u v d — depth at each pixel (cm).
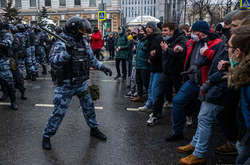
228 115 231
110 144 342
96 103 550
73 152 317
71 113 473
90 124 353
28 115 459
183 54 358
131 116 462
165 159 302
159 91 402
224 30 265
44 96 604
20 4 3161
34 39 830
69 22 291
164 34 389
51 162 292
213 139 361
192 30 313
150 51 425
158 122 430
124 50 822
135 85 602
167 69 386
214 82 242
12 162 290
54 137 362
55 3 3122
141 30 490
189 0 1538
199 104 339
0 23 448
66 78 303
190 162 280
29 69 796
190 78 323
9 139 354
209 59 292
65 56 287
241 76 157
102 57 1464
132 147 333
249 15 177
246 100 162
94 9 3053
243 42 156
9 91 485
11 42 467
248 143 164
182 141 353
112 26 3033
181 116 342
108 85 749
